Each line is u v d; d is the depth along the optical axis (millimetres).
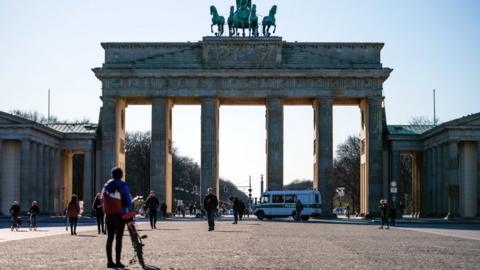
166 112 168250
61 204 180125
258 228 99375
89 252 51438
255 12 171250
